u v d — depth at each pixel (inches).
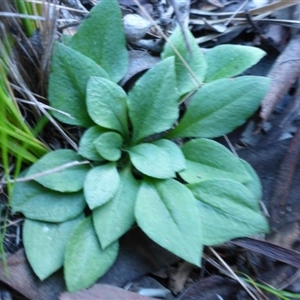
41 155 7.3
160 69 7.2
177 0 8.8
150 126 7.4
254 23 8.9
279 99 7.9
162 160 7.1
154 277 7.4
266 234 7.5
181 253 6.5
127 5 9.0
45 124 7.5
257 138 8.1
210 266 7.5
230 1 9.5
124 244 7.2
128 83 8.0
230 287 7.2
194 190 7.1
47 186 6.9
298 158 7.6
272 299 7.2
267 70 8.8
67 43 7.5
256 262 7.5
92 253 6.8
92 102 7.0
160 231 6.7
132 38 8.1
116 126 7.3
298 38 8.4
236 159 7.2
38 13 7.2
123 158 7.6
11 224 7.1
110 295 6.7
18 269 6.8
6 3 6.1
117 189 7.1
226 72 7.7
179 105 8.0
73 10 7.6
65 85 7.1
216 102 7.3
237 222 6.9
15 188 7.0
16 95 7.1
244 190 7.0
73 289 6.6
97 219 6.8
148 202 6.9
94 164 7.3
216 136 7.4
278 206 7.6
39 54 7.1
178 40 7.6
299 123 7.9
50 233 7.0
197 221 6.7
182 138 8.0
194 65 7.6
